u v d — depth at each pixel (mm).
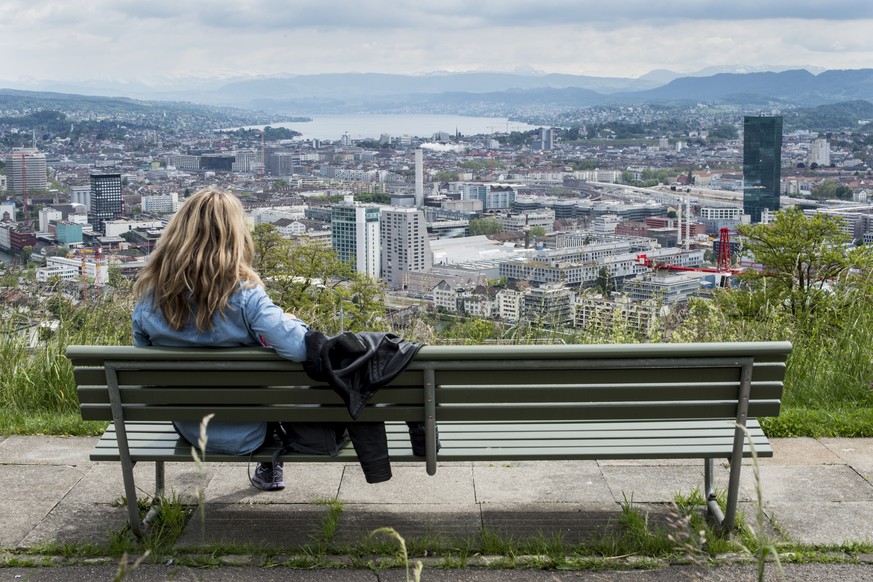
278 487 3820
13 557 3193
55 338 6152
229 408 3098
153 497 3646
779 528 3424
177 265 3025
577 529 3426
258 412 3100
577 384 3070
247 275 3078
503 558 3164
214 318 3025
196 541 3312
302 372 3043
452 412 3105
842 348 6176
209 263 3010
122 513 3602
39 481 3947
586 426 3387
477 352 2988
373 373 2986
